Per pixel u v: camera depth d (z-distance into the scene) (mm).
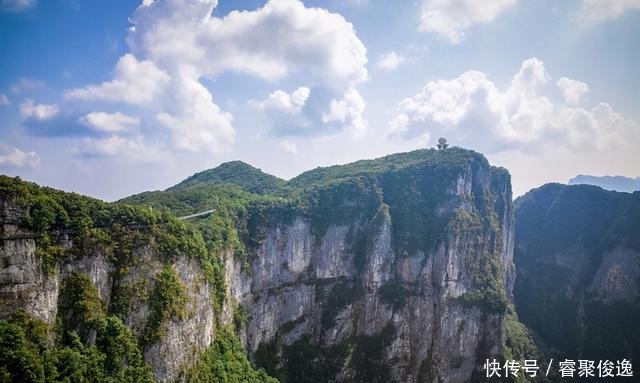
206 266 96312
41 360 61969
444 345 162125
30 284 66375
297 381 141375
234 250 123125
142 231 83000
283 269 146875
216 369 94750
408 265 162875
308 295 152375
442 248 164000
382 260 159750
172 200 132000
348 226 160375
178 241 87375
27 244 67062
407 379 155750
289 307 147750
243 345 123562
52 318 68375
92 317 71188
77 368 65188
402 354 156750
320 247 155500
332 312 152875
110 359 70688
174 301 82562
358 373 151125
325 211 158500
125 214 82125
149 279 80438
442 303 162375
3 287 64438
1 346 59312
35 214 68375
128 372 71938
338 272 158625
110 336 71625
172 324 81500
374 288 158000
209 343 97875
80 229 73938
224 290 109375
